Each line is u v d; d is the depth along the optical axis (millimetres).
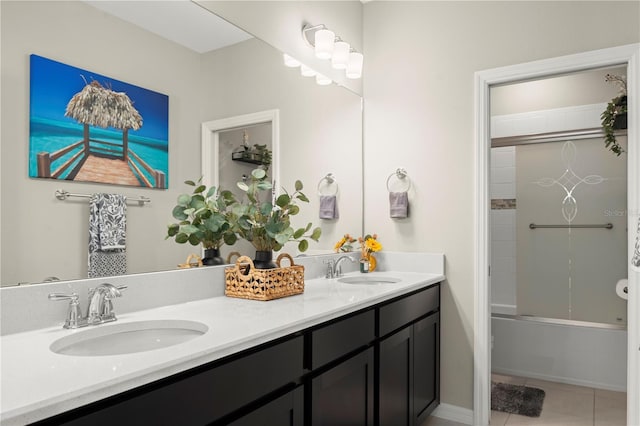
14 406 656
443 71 2566
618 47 2094
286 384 1259
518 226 3592
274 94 2125
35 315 1158
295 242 2250
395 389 1942
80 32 1321
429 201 2580
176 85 1623
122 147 1428
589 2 2180
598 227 3295
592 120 3365
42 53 1229
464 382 2439
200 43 1733
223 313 1373
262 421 1147
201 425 971
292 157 2229
